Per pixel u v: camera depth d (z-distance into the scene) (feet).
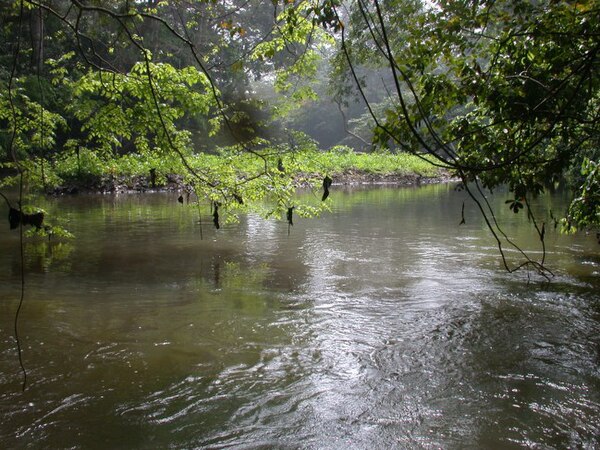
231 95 88.33
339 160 98.22
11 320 17.72
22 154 60.75
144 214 46.32
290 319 18.11
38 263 26.45
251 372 14.01
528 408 12.17
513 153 14.93
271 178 25.07
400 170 101.96
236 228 38.55
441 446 10.69
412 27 17.53
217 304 19.75
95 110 27.14
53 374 13.73
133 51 76.43
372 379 13.65
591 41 13.94
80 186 67.00
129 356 14.92
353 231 37.19
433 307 19.40
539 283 22.57
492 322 17.78
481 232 36.19
